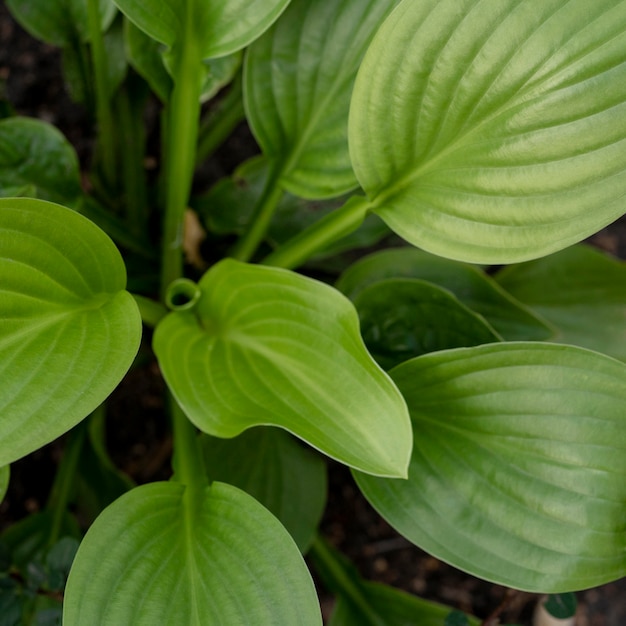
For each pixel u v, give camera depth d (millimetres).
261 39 1022
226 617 907
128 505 933
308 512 1119
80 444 1177
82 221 906
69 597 885
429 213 960
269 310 992
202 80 1025
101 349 903
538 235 925
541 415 952
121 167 1257
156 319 1063
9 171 1068
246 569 916
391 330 1053
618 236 1398
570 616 1027
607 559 938
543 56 904
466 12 902
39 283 915
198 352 999
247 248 1139
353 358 937
